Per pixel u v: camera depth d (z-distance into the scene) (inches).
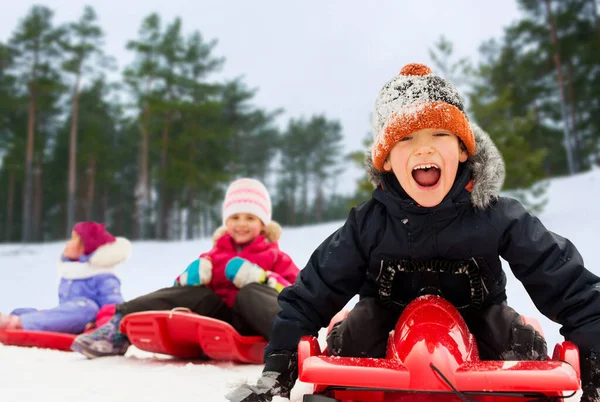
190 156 1460.4
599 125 1332.4
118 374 99.7
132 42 1536.7
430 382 54.2
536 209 526.9
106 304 160.2
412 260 72.8
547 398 57.1
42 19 1521.9
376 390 57.9
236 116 1787.6
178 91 1549.0
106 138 1825.8
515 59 1380.4
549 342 131.6
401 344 59.6
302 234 706.8
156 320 111.8
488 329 70.4
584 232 410.3
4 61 1491.1
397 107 70.6
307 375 54.7
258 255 133.0
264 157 2089.1
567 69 1331.2
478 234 69.9
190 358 125.9
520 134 543.5
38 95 1489.9
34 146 1669.5
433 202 68.4
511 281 229.8
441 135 68.4
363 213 75.0
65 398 79.7
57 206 1952.5
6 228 1887.3
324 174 2340.1
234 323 120.2
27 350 137.1
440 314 63.0
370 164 76.5
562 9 1246.3
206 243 812.6
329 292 73.6
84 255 166.4
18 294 331.0
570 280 65.7
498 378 51.9
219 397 79.7
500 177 71.4
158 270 459.8
